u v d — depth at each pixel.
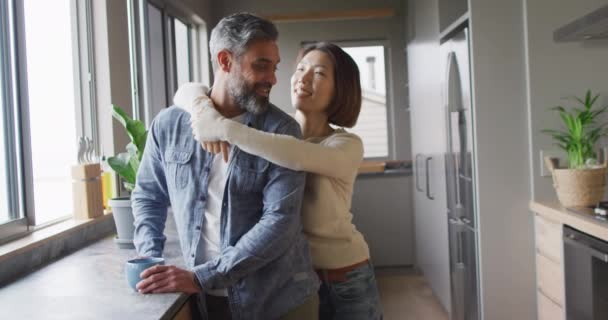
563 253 2.31
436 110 3.48
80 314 1.11
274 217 1.24
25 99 1.83
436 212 3.67
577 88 2.61
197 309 1.39
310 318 1.36
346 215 1.53
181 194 1.35
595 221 2.07
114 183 2.31
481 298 2.73
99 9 2.40
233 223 1.29
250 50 1.23
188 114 1.37
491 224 2.71
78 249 1.83
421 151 4.04
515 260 2.71
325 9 4.88
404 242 4.68
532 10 2.61
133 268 1.26
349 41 4.98
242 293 1.28
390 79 5.02
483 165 2.69
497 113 2.68
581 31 2.27
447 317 3.57
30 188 1.83
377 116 5.09
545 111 2.62
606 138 2.61
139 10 3.10
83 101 2.40
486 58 2.67
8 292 1.30
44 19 2.09
